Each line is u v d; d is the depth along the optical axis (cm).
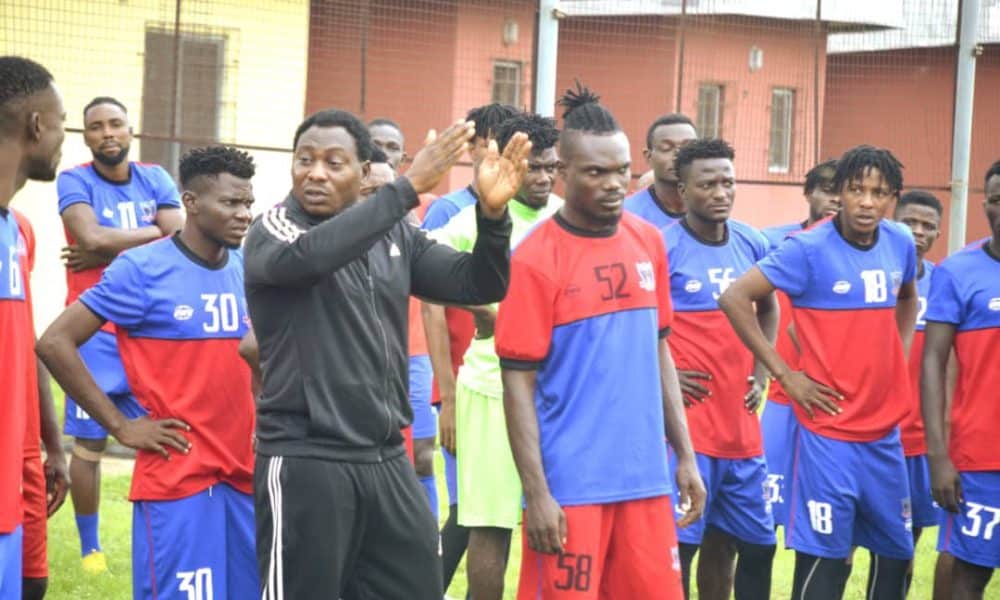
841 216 631
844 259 625
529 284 504
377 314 457
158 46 1596
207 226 555
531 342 504
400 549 461
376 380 453
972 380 626
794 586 640
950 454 638
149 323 548
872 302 625
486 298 461
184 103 1614
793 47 1773
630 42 1802
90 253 823
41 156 457
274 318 447
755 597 666
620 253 518
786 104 1784
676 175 684
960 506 630
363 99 1565
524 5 1797
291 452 444
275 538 443
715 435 647
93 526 781
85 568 777
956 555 633
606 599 528
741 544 661
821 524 628
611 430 508
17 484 450
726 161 660
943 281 629
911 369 760
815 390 616
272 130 1667
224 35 1627
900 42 1661
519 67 1798
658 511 518
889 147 1711
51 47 1530
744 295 626
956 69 1268
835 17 1738
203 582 549
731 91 1783
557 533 496
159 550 547
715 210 657
